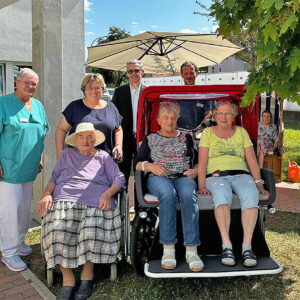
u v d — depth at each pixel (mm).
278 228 4945
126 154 4766
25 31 9883
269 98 7312
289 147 11539
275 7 2012
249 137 3703
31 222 5086
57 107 4691
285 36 2268
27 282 3498
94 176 3586
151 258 3271
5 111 3531
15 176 3643
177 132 3650
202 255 3377
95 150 3732
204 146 3605
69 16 7504
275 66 2463
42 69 4539
